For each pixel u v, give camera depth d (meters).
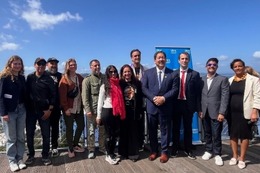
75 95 4.50
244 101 3.95
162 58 4.28
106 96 4.24
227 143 5.41
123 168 4.06
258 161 4.33
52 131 4.65
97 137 5.02
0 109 3.79
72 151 4.61
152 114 4.34
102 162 4.33
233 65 4.05
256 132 5.67
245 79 3.98
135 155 4.43
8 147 3.98
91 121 4.52
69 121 4.52
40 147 5.06
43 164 4.26
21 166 4.06
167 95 4.23
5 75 3.82
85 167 4.12
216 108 4.21
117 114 4.16
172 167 4.09
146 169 4.02
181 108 4.45
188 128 4.51
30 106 4.16
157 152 4.57
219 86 4.19
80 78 4.67
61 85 4.41
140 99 4.44
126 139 4.47
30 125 4.22
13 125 3.95
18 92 3.93
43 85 4.10
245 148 4.02
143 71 4.86
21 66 3.97
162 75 4.32
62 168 4.09
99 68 4.53
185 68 4.46
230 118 4.18
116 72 4.28
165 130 4.36
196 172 3.88
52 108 4.25
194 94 4.45
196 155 4.67
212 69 4.25
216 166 4.12
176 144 4.60
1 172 3.93
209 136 4.43
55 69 4.60
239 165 4.04
